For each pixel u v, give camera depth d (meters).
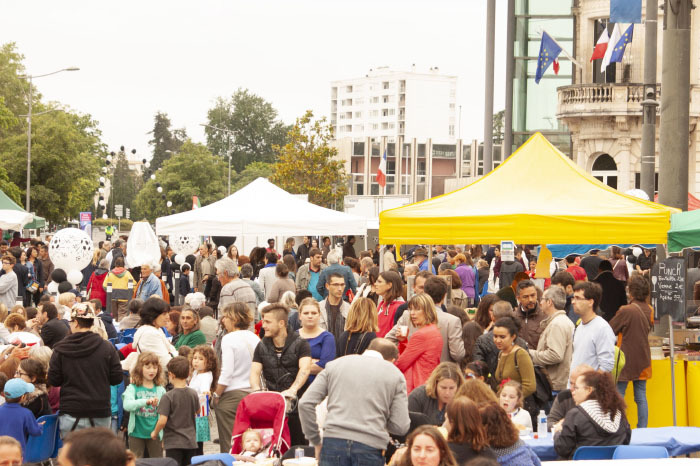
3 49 79.06
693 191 40.84
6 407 9.56
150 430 10.25
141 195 103.50
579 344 10.48
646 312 11.60
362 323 10.45
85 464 4.51
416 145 126.50
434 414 8.71
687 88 15.55
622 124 41.03
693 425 11.77
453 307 11.97
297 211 20.97
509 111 36.84
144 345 11.40
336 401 7.71
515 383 9.33
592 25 42.66
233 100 150.88
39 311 14.23
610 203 12.34
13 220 32.09
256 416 8.99
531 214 11.88
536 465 7.29
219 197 98.88
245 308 10.66
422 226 12.50
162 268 26.33
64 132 69.19
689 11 15.55
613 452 8.42
